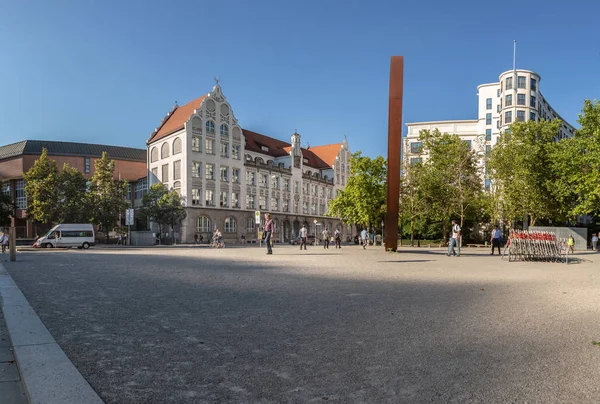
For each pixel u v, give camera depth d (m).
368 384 3.82
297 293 9.20
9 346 4.94
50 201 51.38
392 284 10.99
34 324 5.68
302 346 5.03
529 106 76.69
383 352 4.80
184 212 56.47
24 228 72.38
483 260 21.78
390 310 7.31
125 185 55.66
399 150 25.19
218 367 4.24
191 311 7.10
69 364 3.99
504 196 44.38
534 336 5.57
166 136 63.12
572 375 4.10
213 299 8.31
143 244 56.44
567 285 11.11
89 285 10.25
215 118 63.22
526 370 4.23
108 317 6.55
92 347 4.88
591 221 80.69
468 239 64.00
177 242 58.81
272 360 4.48
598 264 19.84
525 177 43.12
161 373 4.05
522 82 76.94
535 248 21.42
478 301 8.37
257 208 69.81
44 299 8.13
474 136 93.44
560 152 38.31
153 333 5.59
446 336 5.54
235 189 66.00
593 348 5.02
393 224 26.92
